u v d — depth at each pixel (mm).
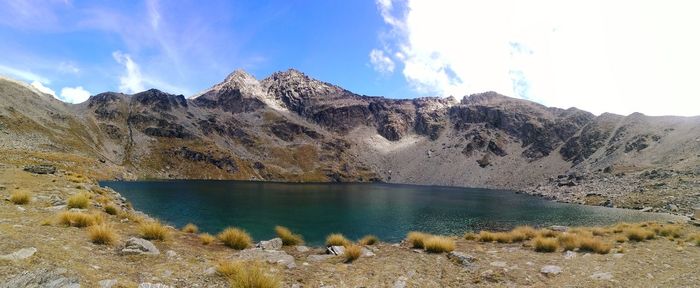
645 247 20984
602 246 19156
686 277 13523
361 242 24406
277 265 14164
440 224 75000
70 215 15617
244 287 9688
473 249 20656
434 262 16406
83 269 9398
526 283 13172
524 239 25422
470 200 144500
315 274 13531
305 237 53094
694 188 113562
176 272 11086
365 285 12367
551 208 112562
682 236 26609
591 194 143500
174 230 23578
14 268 8227
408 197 152500
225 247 18109
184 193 121938
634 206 110312
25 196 20078
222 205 91250
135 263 11453
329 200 123875
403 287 12273
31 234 12055
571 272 14602
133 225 20281
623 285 12492
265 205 97188
